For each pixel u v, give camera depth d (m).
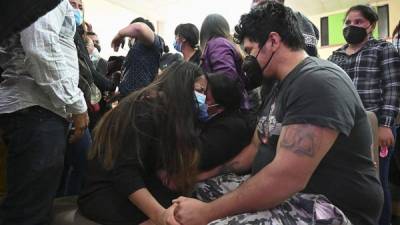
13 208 1.24
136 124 1.24
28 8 0.73
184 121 1.26
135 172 1.23
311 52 1.70
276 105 1.12
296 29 1.14
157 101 1.29
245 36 1.18
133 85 2.01
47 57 1.21
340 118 0.95
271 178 0.97
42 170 1.26
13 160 1.27
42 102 1.28
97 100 1.97
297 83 1.02
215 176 1.39
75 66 1.38
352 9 2.19
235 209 1.01
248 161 1.39
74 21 1.42
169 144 1.25
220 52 1.78
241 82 1.46
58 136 1.33
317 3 6.04
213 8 6.44
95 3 5.62
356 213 1.06
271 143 1.13
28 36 1.19
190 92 1.30
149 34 2.04
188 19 7.05
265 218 1.01
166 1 6.19
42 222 1.28
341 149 1.03
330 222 0.96
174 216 1.09
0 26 0.73
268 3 1.18
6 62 1.30
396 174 2.25
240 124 1.41
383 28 5.74
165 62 2.28
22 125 1.25
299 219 1.01
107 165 1.26
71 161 1.77
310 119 0.95
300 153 0.95
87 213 1.30
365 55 2.13
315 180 1.05
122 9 6.26
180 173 1.27
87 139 1.72
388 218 2.00
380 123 2.02
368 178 1.07
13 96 1.26
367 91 2.09
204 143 1.34
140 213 1.26
